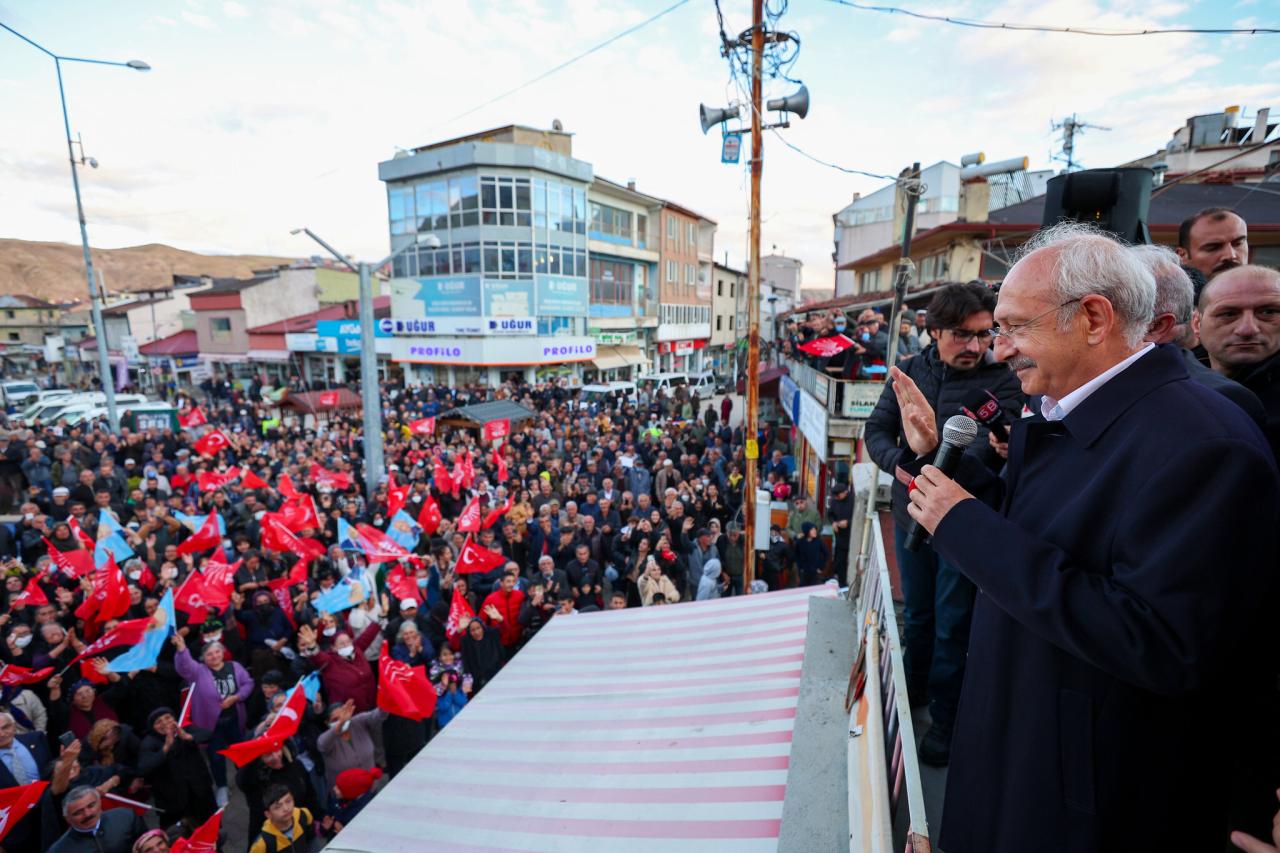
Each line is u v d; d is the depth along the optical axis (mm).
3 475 14719
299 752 5863
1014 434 1590
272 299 41344
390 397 26688
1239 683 1344
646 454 16000
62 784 4914
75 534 9953
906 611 3383
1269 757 1444
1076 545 1312
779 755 3402
